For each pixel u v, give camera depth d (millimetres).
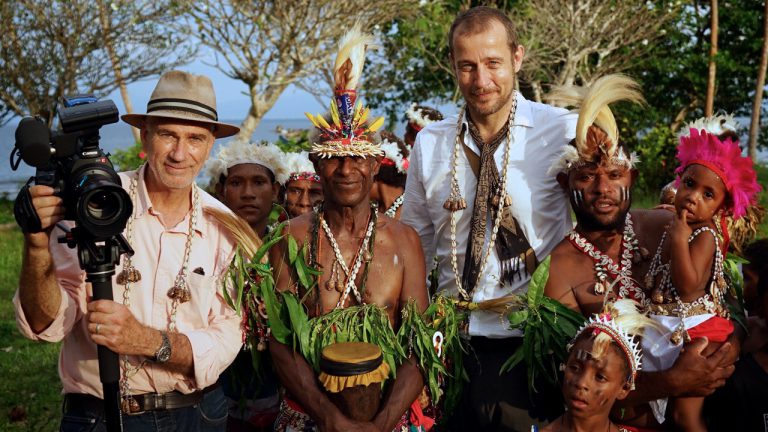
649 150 14469
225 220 3051
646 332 2982
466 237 3582
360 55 3209
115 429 2629
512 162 3502
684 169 3080
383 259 3195
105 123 2564
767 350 3084
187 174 2875
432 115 5820
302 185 4551
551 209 3504
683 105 18875
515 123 3506
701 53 18547
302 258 3162
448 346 3297
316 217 3260
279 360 3088
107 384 2609
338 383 2854
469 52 3379
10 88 15000
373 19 13852
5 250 10695
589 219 3176
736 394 3098
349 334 3076
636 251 3223
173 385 2887
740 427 3102
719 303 3070
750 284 3438
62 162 2535
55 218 2508
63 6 14258
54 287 2643
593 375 2842
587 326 2936
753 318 3221
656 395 2980
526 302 3279
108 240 2545
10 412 5164
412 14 14930
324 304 3186
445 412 3424
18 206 2502
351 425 2873
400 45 16469
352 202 3139
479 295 3500
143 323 2873
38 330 2707
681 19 18203
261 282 3107
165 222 2955
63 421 2910
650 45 17156
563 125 3492
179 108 2805
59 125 2617
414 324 3109
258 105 13539
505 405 3334
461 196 3566
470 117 3578
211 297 2973
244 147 4168
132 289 2881
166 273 2904
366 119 3262
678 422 3098
